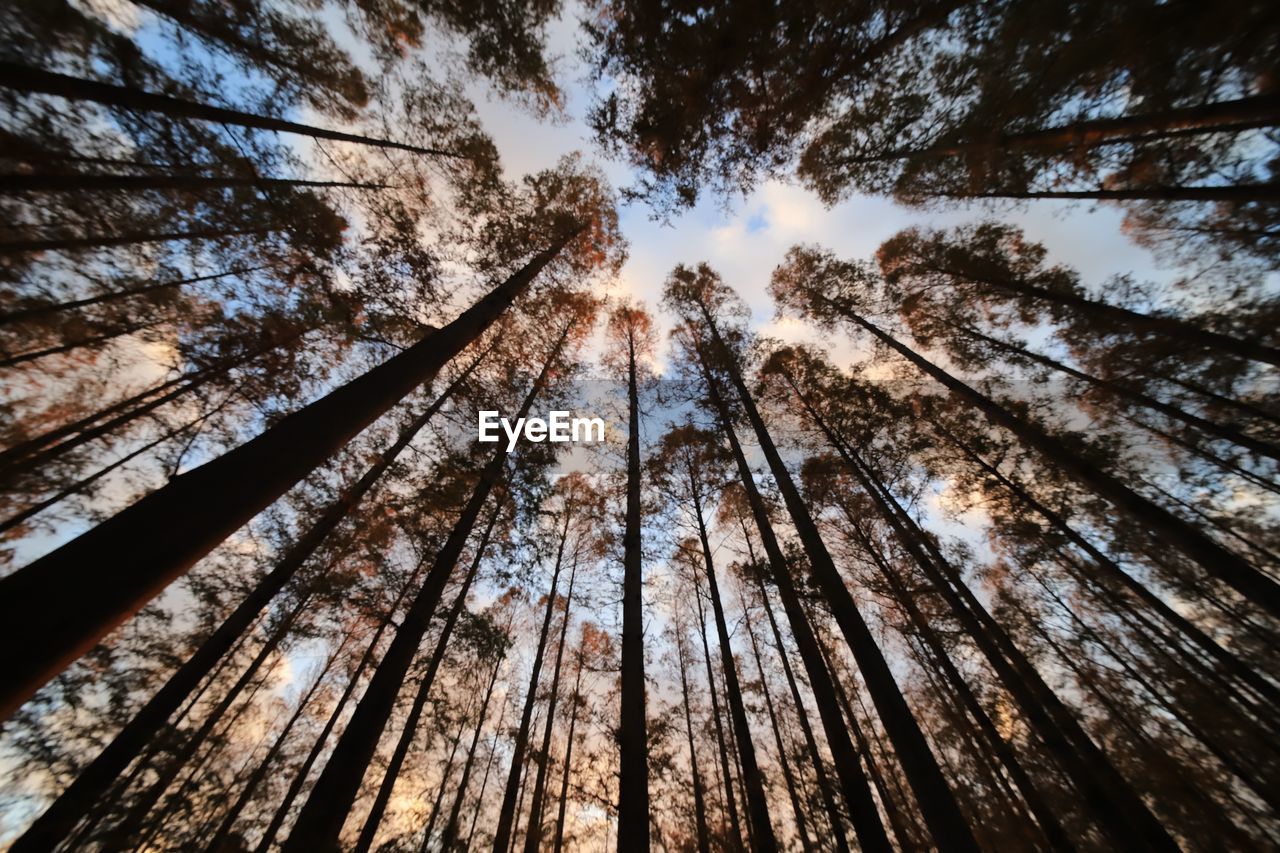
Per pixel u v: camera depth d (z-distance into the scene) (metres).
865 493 9.67
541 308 8.72
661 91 5.68
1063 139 5.27
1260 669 8.45
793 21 4.72
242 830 7.48
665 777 10.80
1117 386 7.53
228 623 5.32
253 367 6.44
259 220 5.94
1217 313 7.03
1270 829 8.19
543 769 9.33
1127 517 8.70
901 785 10.16
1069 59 4.42
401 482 7.24
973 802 9.41
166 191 5.64
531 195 8.83
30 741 5.57
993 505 9.63
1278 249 6.63
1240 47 3.81
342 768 3.48
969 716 9.11
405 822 9.20
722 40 4.91
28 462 5.16
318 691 8.73
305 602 7.12
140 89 4.46
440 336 3.75
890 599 9.72
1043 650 9.87
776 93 5.56
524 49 6.65
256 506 1.85
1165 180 5.97
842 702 9.13
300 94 6.30
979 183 6.93
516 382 8.67
